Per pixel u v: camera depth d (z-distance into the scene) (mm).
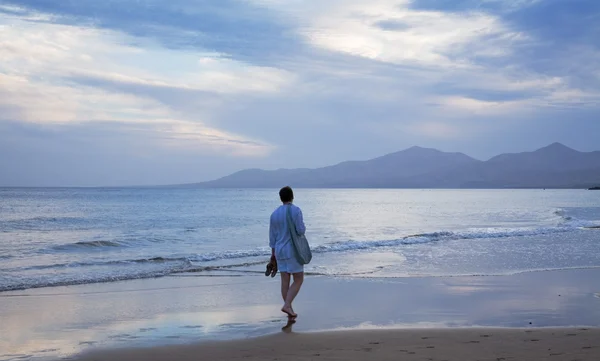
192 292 10719
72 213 45531
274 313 8609
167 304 9430
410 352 5938
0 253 18172
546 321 7992
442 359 5586
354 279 12109
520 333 6965
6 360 5910
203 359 5832
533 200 96000
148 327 7625
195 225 32531
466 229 29500
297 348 6246
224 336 7027
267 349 6227
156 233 26844
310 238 24078
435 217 42562
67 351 6309
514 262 15398
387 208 61938
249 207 61906
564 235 24219
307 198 117562
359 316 8320
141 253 18391
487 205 71125
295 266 7812
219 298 10023
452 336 6793
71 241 22438
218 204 71875
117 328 7582
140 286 11523
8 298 10102
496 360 5539
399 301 9562
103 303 9555
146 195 126500
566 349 6043
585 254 17297
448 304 9281
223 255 16875
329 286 11164
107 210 51656
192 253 18375
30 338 6996
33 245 20797
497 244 20453
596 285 11328
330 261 15523
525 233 24969
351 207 65312
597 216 41375
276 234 8008
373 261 15539
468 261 15570
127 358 5938
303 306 9117
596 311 8742
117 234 26156
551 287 11070
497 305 9195
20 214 43500
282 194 8078
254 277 12789
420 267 14312
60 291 10898
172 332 7309
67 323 7934
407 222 36281
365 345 6336
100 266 14734
